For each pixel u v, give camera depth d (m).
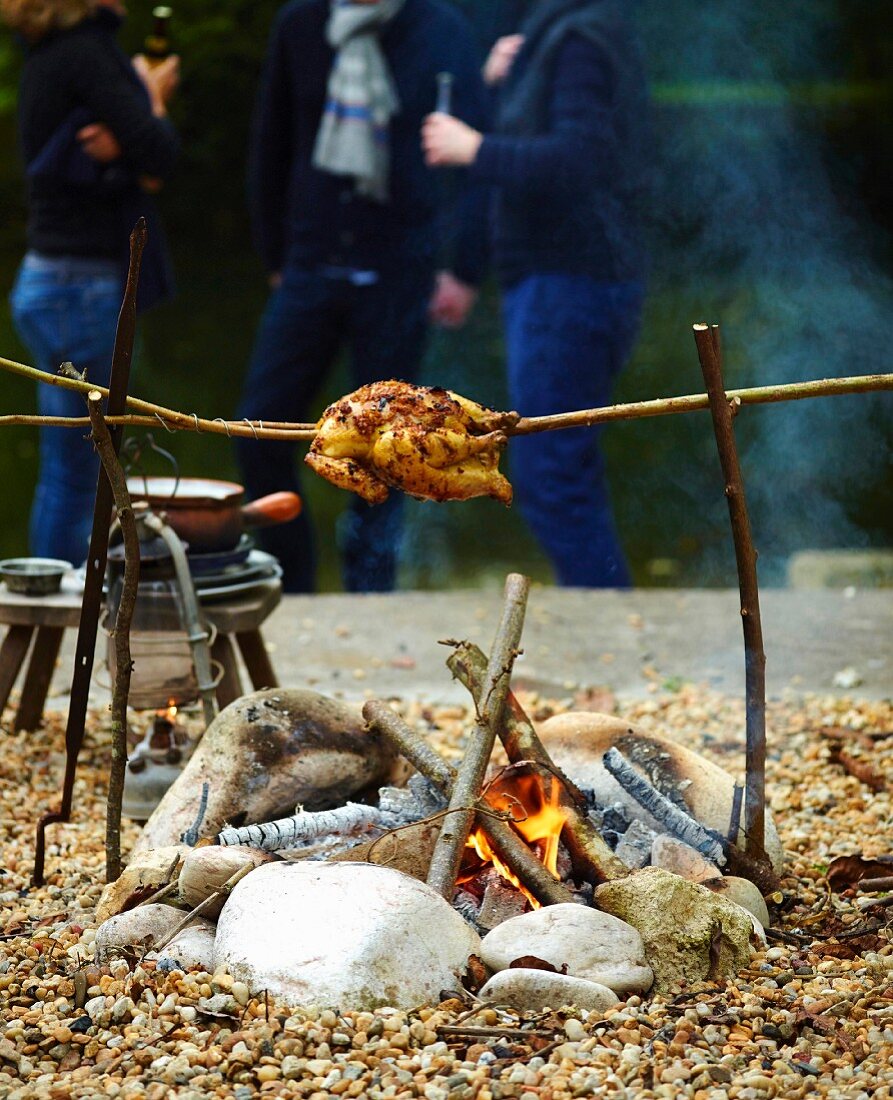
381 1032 3.05
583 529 7.71
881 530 11.69
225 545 4.92
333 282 8.14
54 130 7.23
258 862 3.56
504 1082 2.89
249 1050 3.00
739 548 3.67
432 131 7.30
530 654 6.50
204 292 18.36
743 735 5.52
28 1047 3.12
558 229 7.37
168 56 8.06
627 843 3.89
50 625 5.21
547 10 7.29
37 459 13.12
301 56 7.99
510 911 3.54
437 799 3.93
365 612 7.12
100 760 5.27
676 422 14.34
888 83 20.12
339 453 3.49
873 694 5.98
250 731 4.14
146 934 3.49
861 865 4.09
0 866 4.33
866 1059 3.05
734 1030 3.15
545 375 7.51
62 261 7.42
